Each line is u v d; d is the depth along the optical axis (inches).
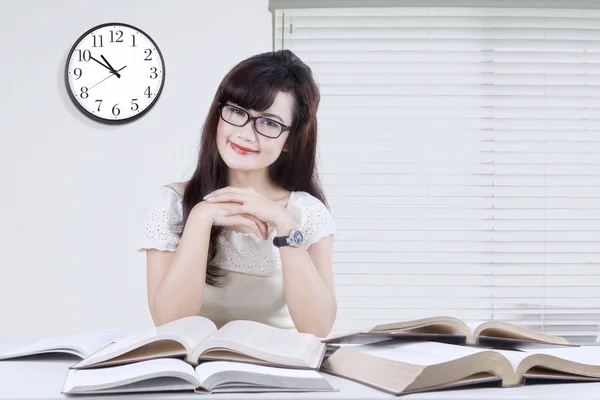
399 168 110.5
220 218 55.8
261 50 107.3
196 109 106.8
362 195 110.1
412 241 110.1
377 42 110.8
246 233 60.3
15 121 106.3
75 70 106.0
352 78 110.6
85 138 106.4
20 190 105.9
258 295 61.6
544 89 112.0
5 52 106.7
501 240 111.0
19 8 106.8
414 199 110.5
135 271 105.4
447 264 110.2
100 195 106.0
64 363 35.8
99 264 105.3
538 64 112.0
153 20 106.9
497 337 33.8
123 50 106.2
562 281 111.1
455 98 111.2
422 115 110.9
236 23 107.3
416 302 109.7
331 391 27.3
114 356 29.4
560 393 27.3
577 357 33.6
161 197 62.7
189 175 106.2
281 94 57.0
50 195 106.0
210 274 60.4
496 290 110.4
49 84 106.8
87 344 37.8
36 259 105.3
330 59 110.5
